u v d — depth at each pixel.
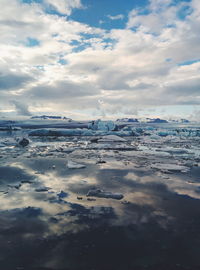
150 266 3.66
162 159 14.29
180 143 25.48
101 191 7.34
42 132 37.47
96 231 4.78
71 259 3.81
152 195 7.17
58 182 8.66
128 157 15.05
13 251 4.02
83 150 18.69
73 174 10.01
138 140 29.25
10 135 37.91
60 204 6.31
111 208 6.06
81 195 7.12
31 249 4.09
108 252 4.04
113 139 27.73
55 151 17.84
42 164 12.28
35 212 5.74
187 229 4.91
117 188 7.92
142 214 5.68
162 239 4.49
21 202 6.46
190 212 5.83
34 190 7.60
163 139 30.19
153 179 9.17
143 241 4.41
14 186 7.98
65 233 4.69
